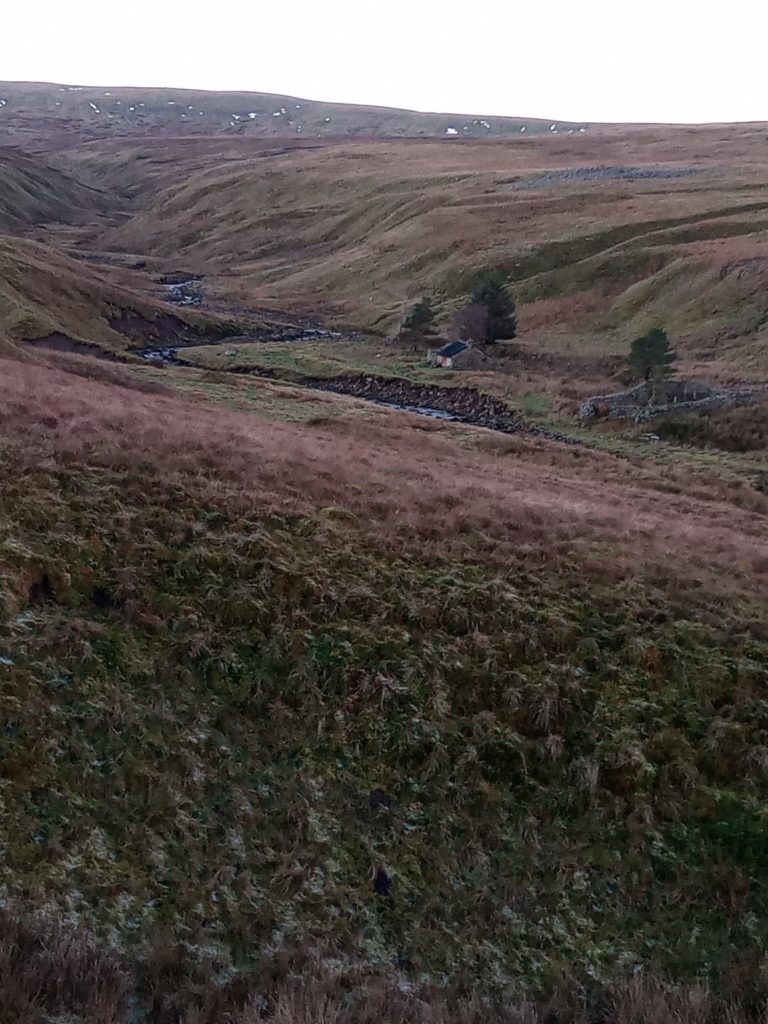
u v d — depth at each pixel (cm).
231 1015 870
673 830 1257
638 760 1330
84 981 851
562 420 5262
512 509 2161
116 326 6994
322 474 2180
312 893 1093
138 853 1075
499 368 6347
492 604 1609
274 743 1296
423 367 6475
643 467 4306
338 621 1514
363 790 1258
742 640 1614
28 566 1436
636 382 5500
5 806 1052
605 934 1120
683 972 1076
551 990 1030
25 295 6381
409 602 1576
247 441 2409
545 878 1183
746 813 1272
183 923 1005
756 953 1098
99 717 1218
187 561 1564
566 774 1323
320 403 4991
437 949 1058
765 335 6197
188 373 5506
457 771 1299
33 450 1825
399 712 1373
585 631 1587
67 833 1057
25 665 1252
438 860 1178
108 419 2233
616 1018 973
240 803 1189
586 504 2636
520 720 1396
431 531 1878
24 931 893
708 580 1872
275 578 1573
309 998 905
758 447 4647
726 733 1383
